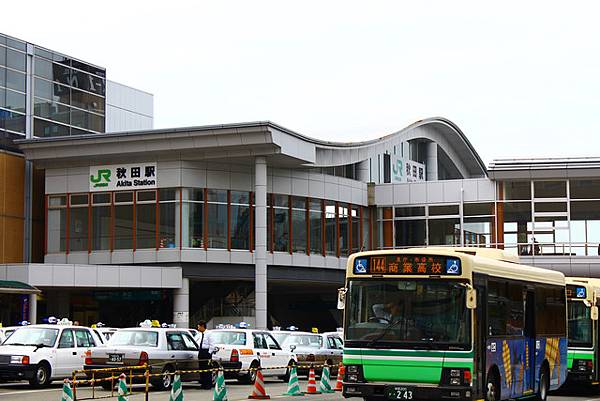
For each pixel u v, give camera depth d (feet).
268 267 172.96
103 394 87.66
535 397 80.33
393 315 65.05
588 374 92.84
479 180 189.67
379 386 64.23
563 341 87.76
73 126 192.03
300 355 117.91
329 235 185.06
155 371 93.25
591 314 90.94
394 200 195.21
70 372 99.09
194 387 102.89
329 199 185.26
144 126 219.20
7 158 174.81
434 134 233.35
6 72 176.65
